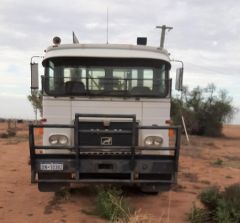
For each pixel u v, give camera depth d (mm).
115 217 8664
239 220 8594
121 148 9625
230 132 63125
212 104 49656
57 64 10328
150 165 9703
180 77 10664
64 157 9641
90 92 10312
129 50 10383
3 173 14617
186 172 16234
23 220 8922
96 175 9875
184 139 38250
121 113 10328
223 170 17531
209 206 9453
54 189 10078
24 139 30125
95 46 10367
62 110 10281
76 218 9070
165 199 11117
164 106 10406
